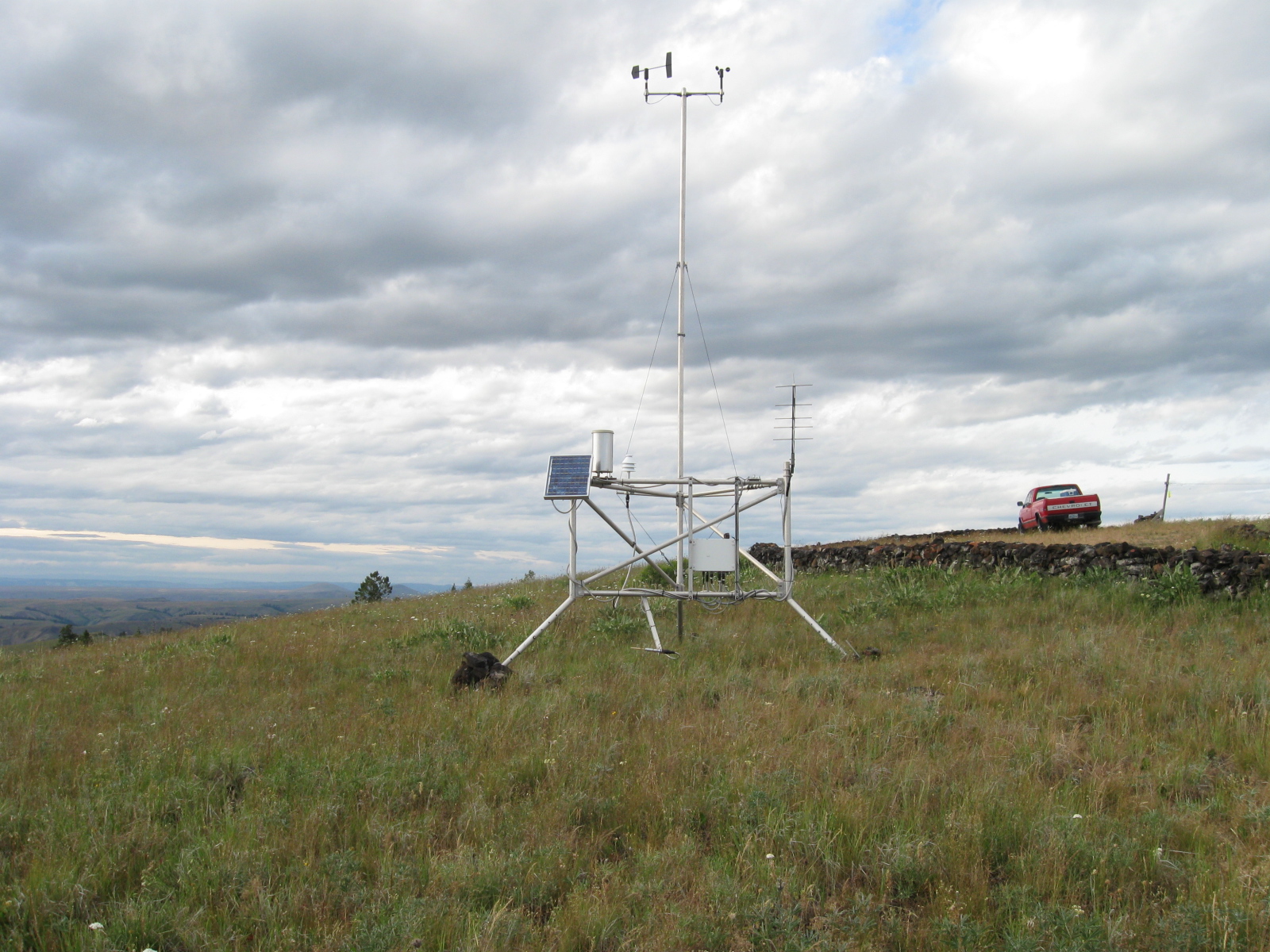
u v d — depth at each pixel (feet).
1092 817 17.84
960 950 13.26
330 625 55.62
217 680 36.83
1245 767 21.39
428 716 27.94
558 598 61.82
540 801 19.97
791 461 40.42
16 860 17.13
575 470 39.37
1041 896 15.10
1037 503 91.86
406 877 16.05
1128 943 13.38
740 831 17.66
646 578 66.33
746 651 39.01
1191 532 72.02
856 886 15.76
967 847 16.61
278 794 21.18
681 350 53.36
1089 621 41.16
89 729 28.58
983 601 48.08
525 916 14.92
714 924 14.03
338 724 27.66
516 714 27.50
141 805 19.77
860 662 36.14
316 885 16.12
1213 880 15.14
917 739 23.66
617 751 23.38
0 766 23.18
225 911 14.87
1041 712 26.18
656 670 35.22
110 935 13.97
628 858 17.42
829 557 74.13
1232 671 29.60
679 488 44.16
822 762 21.54
